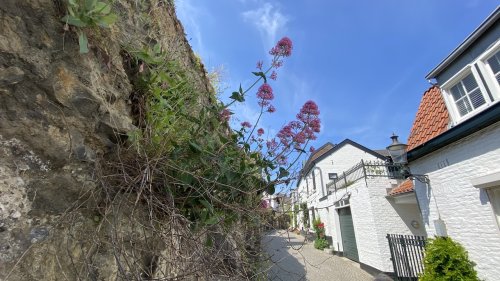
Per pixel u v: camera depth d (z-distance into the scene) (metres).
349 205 12.49
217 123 2.27
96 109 1.39
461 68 5.56
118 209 1.33
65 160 1.20
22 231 1.01
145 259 1.50
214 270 1.59
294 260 8.00
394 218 9.77
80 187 1.26
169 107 1.93
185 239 1.51
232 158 2.23
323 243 15.98
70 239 1.18
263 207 2.57
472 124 5.01
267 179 2.44
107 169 1.43
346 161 22.11
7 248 0.96
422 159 6.64
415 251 7.83
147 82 1.92
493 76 4.99
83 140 1.31
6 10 1.08
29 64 1.12
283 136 2.58
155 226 1.55
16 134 1.05
